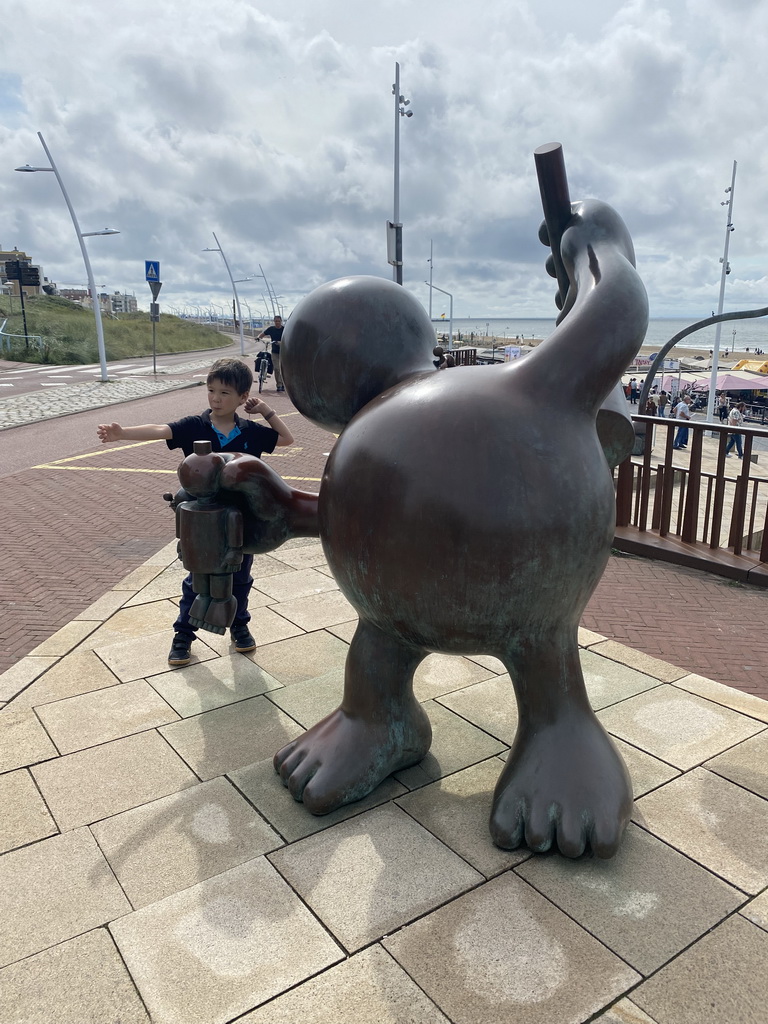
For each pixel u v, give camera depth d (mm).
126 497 8391
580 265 2395
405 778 2699
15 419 14914
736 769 2734
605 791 2260
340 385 2535
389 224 11922
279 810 2520
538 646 2268
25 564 5867
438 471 2020
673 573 5750
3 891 2150
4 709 3213
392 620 2246
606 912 2043
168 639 3973
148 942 1954
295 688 3416
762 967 1864
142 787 2654
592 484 2119
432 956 1898
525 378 2152
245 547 2535
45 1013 1752
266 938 1961
